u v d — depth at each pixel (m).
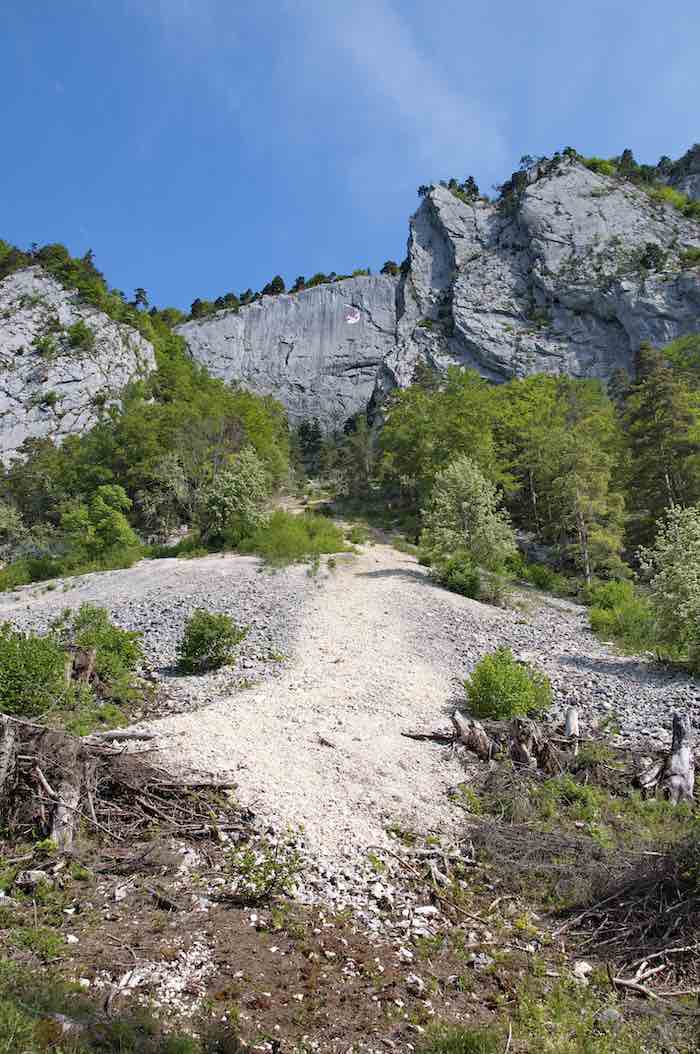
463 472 29.66
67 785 7.62
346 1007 5.16
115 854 7.09
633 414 51.72
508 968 5.92
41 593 27.36
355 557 31.89
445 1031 4.96
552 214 118.69
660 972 5.91
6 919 5.80
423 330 115.31
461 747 10.95
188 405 61.84
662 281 100.25
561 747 10.98
